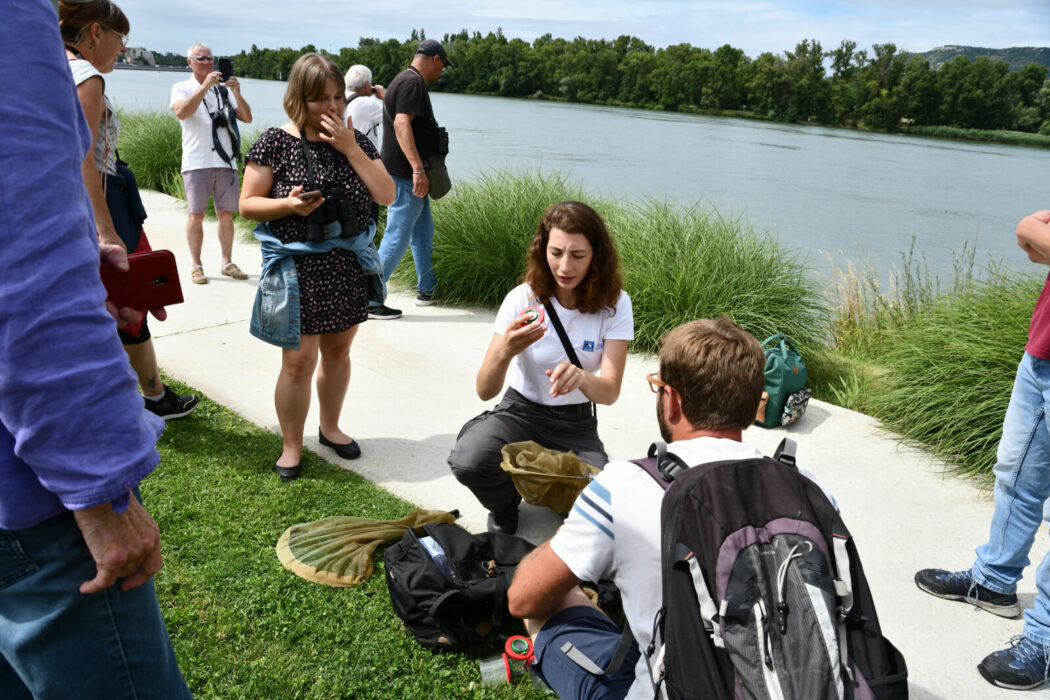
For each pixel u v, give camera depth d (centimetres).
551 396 296
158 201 980
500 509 299
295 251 304
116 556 118
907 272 655
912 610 271
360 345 507
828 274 685
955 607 274
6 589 122
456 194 679
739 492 147
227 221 633
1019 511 255
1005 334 405
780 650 130
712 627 136
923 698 230
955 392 394
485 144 2792
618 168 2342
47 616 125
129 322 179
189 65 605
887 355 507
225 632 235
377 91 678
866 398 473
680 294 530
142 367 362
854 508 335
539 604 177
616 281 286
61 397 106
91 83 301
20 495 114
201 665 221
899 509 336
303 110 303
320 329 315
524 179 706
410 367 473
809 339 545
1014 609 269
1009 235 1672
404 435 383
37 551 120
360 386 440
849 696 128
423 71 537
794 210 1805
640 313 533
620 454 376
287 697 213
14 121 102
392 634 239
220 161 614
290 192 300
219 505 303
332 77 298
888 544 310
